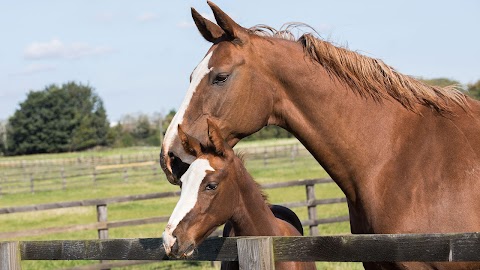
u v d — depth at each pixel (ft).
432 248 8.42
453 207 9.64
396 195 10.11
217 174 11.84
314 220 33.88
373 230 10.37
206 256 11.30
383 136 10.54
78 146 241.96
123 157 150.41
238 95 10.59
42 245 13.37
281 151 116.26
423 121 10.47
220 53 10.66
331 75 10.80
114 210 61.67
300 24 11.60
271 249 10.11
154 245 11.74
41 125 240.53
